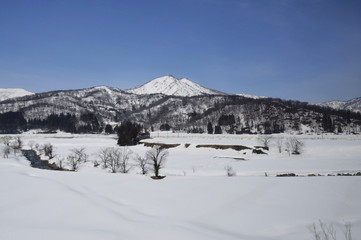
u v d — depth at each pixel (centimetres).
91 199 3841
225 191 4038
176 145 13862
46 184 4728
